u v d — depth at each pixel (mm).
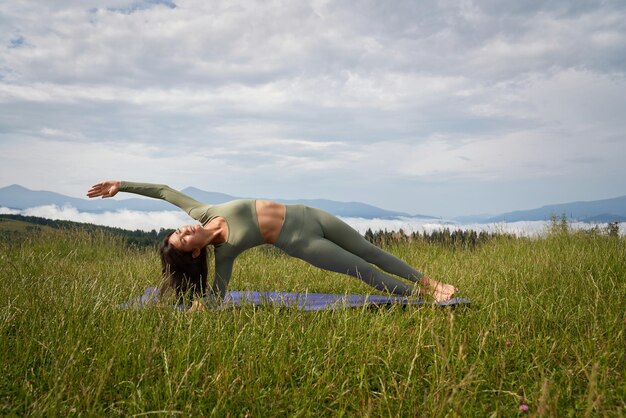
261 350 3428
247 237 5035
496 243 10539
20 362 3260
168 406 2684
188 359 3201
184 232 4910
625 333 3775
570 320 4176
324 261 5215
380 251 5465
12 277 5465
